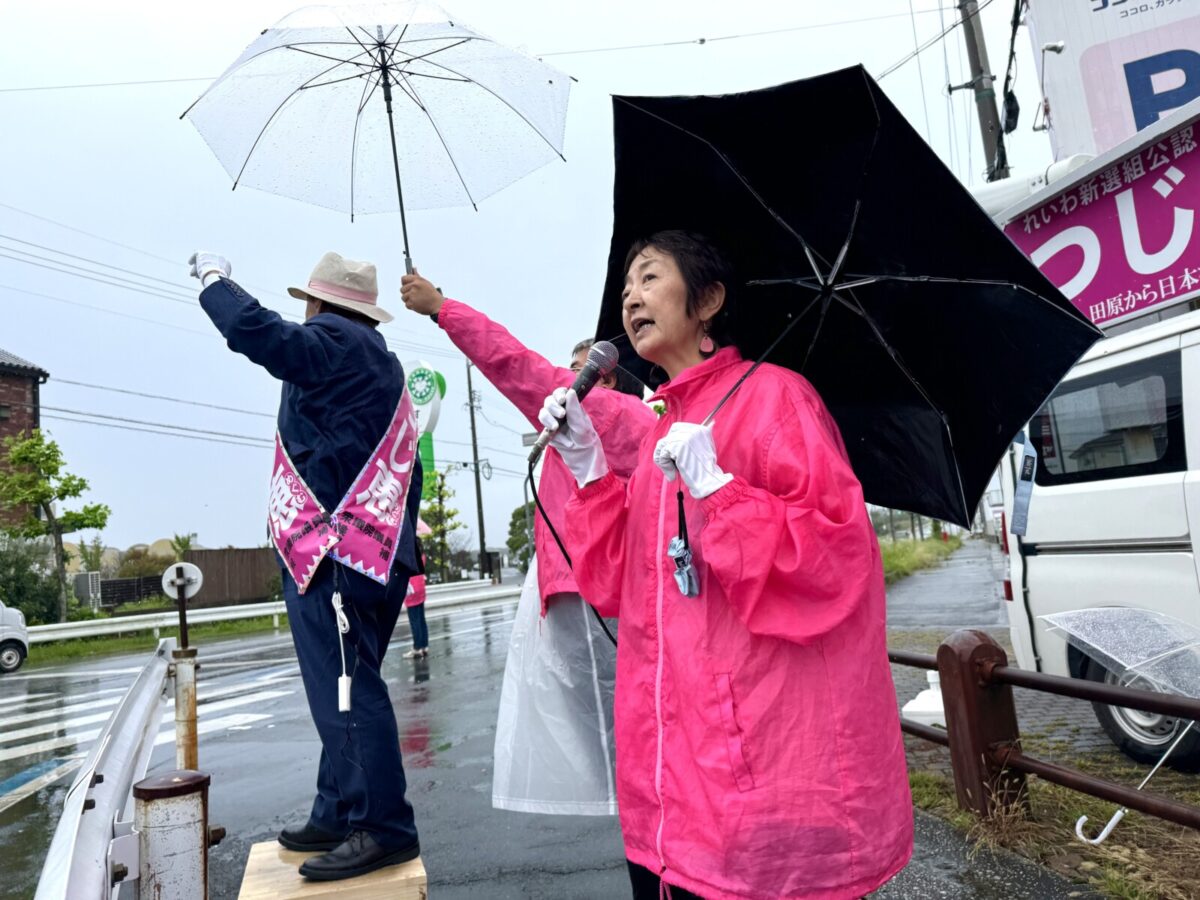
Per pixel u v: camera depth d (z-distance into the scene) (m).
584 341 2.86
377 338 2.36
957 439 1.84
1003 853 3.13
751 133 1.61
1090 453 4.35
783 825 1.33
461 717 6.71
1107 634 3.01
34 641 15.88
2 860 4.11
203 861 1.67
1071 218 4.93
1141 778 3.91
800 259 1.78
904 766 1.48
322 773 2.31
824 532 1.35
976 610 12.35
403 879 2.03
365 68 2.25
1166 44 7.94
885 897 2.86
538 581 2.41
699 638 1.47
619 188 1.85
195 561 24.06
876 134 1.48
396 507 2.24
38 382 25.67
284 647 14.16
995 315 1.63
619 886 3.18
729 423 1.56
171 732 6.84
